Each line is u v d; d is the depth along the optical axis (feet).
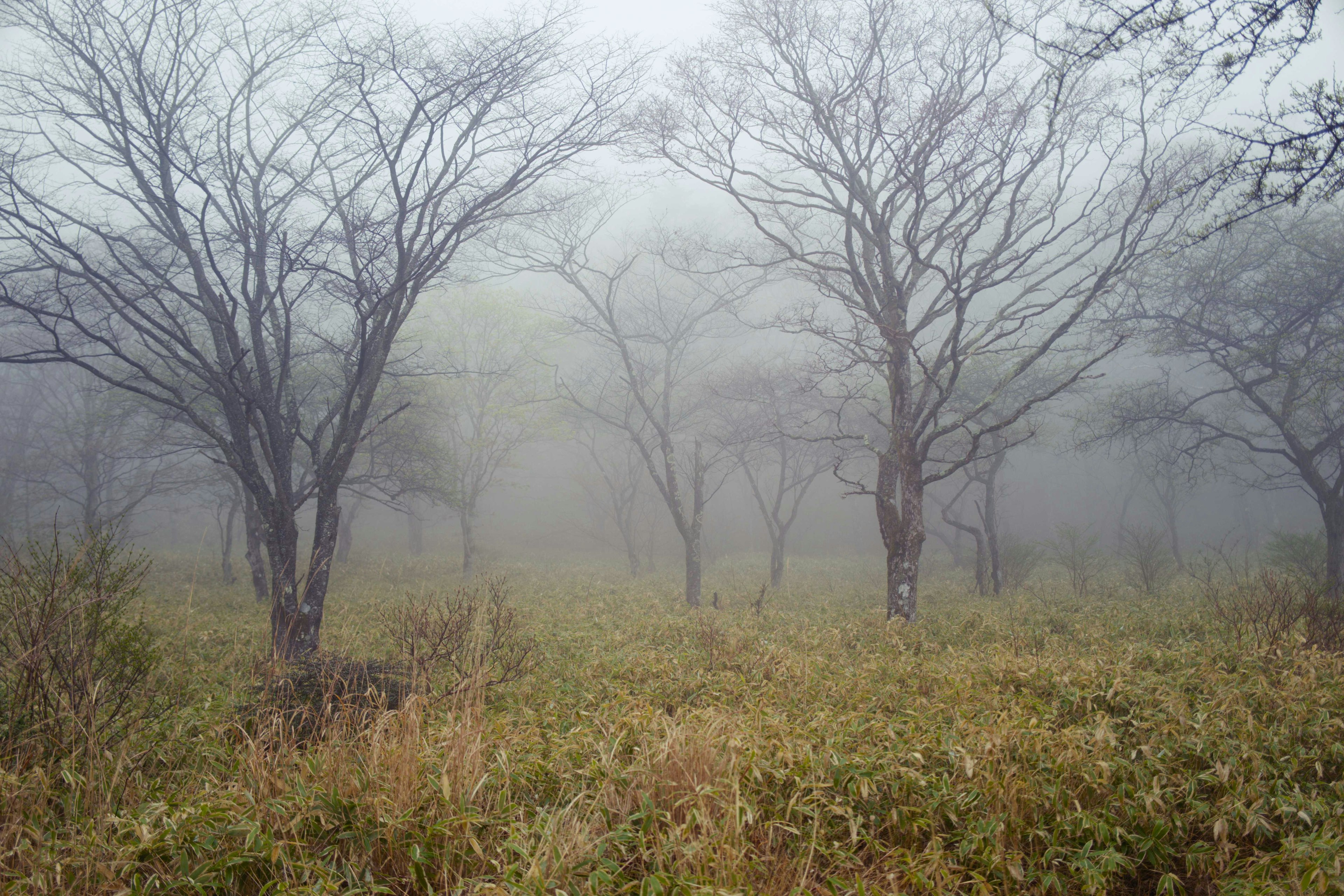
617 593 58.39
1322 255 45.14
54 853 12.02
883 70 36.40
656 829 12.67
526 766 14.84
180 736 17.43
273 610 31.09
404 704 17.17
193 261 31.91
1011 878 12.47
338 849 12.42
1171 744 15.90
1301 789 14.98
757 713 17.85
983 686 20.77
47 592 16.31
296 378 55.26
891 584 38.81
